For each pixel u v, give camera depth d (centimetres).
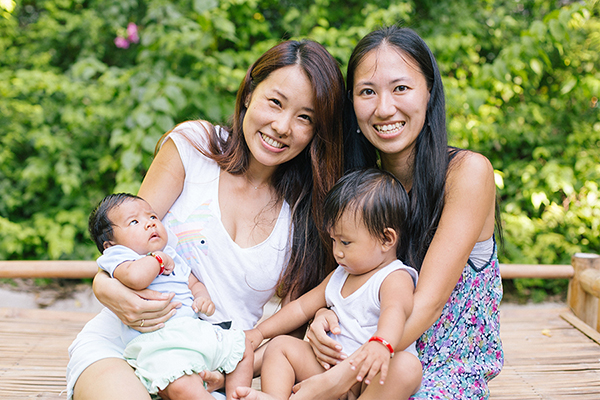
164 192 161
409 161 166
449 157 155
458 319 156
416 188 158
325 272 172
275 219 167
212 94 355
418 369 136
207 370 134
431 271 142
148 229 146
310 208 169
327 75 152
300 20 404
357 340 143
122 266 138
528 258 380
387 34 154
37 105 415
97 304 383
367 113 154
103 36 434
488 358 161
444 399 142
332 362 141
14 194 410
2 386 189
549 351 227
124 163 329
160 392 133
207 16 343
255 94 157
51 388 189
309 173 172
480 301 158
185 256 159
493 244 161
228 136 173
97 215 149
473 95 364
